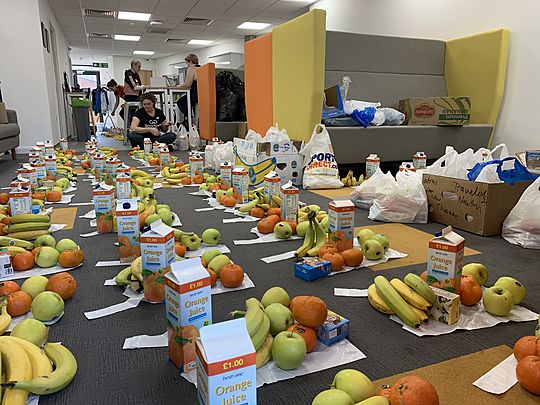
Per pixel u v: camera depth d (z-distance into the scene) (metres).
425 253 1.73
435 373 0.93
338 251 1.64
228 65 11.65
